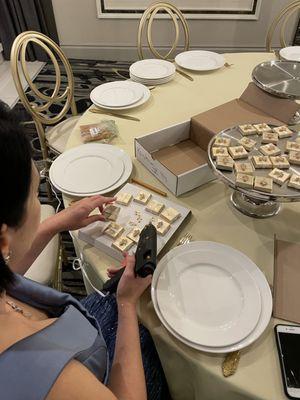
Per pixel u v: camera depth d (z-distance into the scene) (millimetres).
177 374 805
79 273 1767
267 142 1048
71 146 1271
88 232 932
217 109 1260
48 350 503
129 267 793
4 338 498
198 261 856
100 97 1479
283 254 882
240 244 929
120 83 1569
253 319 746
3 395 453
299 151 995
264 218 999
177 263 852
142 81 1598
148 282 792
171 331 736
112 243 895
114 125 1314
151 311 793
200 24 3332
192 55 1795
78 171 1137
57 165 1160
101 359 634
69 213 952
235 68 1717
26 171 456
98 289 1029
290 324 753
